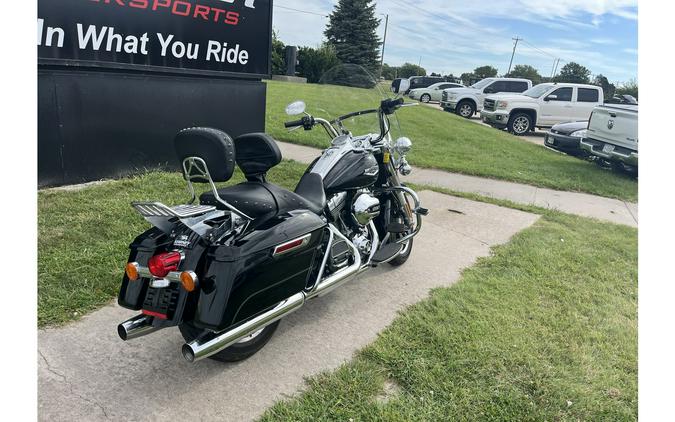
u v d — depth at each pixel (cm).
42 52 512
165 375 267
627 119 907
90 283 344
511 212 627
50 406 237
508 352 303
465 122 1662
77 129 554
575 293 395
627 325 349
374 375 275
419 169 862
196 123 668
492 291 389
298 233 266
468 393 265
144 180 584
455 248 485
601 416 257
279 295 261
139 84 598
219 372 273
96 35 548
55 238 404
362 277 406
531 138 1566
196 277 224
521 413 254
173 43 616
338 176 335
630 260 483
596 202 748
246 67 704
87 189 539
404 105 396
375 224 407
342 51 4125
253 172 291
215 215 248
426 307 355
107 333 298
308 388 264
